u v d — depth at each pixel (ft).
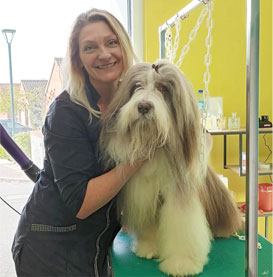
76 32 4.19
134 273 4.01
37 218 4.09
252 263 3.11
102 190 3.72
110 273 4.69
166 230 4.00
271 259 4.29
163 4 8.05
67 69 4.31
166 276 3.93
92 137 3.97
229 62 8.57
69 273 4.09
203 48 8.37
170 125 3.65
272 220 9.05
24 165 5.13
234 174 8.90
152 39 8.16
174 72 3.69
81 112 3.89
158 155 3.93
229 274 3.92
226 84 8.66
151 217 4.31
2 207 7.95
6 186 7.84
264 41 8.80
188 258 3.97
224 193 4.85
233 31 8.46
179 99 3.67
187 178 3.90
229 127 8.04
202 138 3.94
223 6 8.34
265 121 7.95
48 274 4.10
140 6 8.11
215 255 4.37
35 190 4.27
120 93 3.81
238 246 4.61
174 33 8.13
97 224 4.18
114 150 3.84
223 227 4.80
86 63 4.16
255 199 3.04
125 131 3.61
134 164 3.78
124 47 4.29
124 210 4.38
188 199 3.92
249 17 2.87
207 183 4.58
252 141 2.99
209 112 7.91
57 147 3.78
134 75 3.78
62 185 3.76
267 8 8.66
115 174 3.78
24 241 4.11
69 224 4.06
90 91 4.25
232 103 8.75
